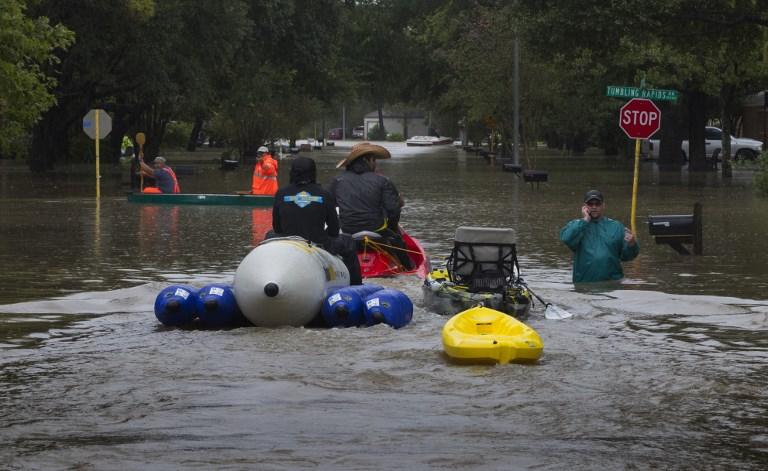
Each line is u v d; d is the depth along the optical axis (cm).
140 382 2016
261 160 7650
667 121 13738
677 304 3000
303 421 1736
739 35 7419
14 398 1891
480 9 13888
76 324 2670
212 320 2614
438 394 1931
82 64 11588
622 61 10300
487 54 13075
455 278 2938
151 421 1734
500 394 1931
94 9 10756
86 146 15362
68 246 4516
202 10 12306
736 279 3553
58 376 2067
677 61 10369
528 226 5503
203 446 1591
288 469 1477
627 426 1719
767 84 10988
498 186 9525
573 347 2378
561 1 7325
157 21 11388
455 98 16275
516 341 2202
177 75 12325
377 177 3584
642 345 2409
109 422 1731
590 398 1905
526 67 12575
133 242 4694
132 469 1481
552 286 3375
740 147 14375
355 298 2642
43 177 11031
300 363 2192
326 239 2903
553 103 13112
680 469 1493
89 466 1495
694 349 2361
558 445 1606
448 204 7138
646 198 7725
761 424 1734
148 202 7244
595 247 3478
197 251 4344
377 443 1609
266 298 2559
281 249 2634
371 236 3516
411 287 3347
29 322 2695
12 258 4072
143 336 2503
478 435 1658
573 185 9619
